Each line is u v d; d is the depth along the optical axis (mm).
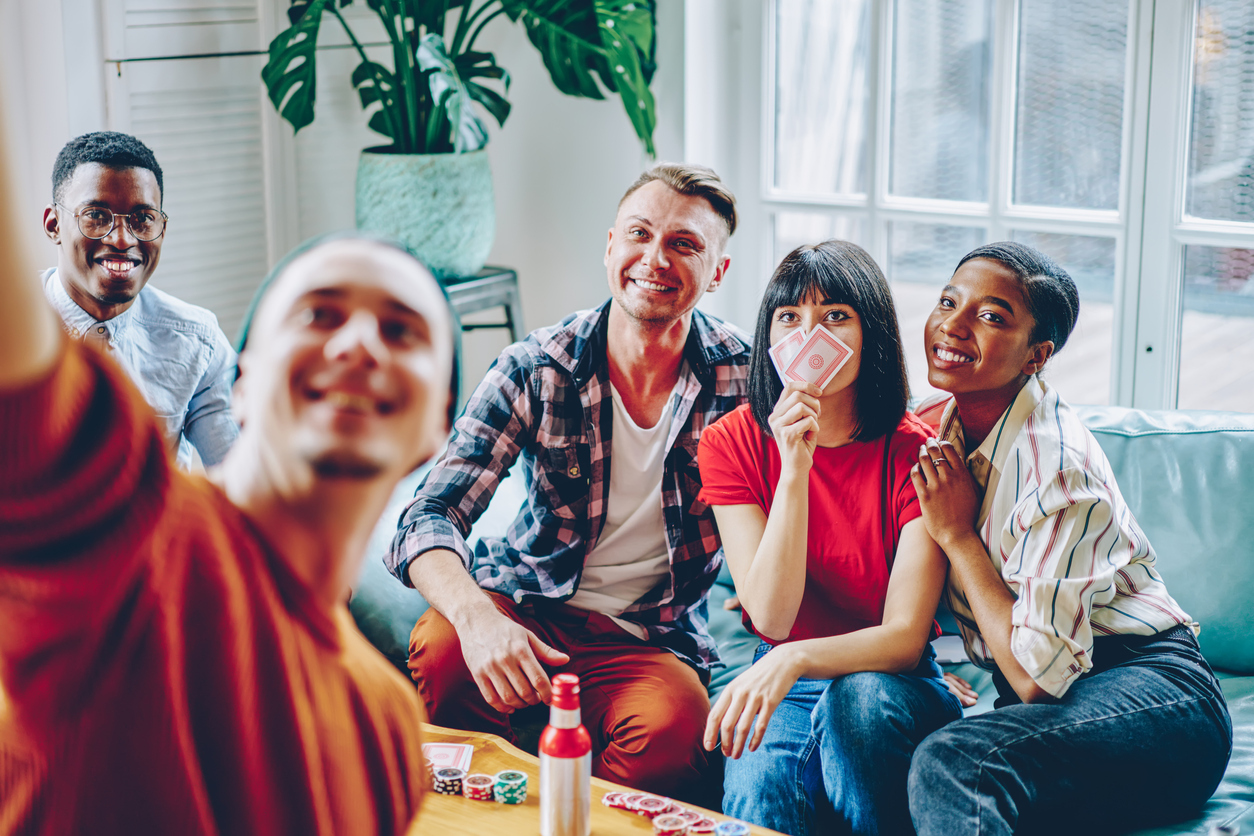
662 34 2930
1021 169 2695
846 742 1494
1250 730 1697
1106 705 1438
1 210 366
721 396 1875
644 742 1663
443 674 1725
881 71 2781
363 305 471
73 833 454
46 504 398
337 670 544
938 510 1582
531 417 1895
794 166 2994
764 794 1529
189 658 461
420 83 2818
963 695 1816
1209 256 2492
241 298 2926
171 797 461
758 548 1684
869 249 2904
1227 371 2527
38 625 424
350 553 501
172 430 1944
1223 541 1878
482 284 2873
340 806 529
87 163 1756
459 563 1738
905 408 1678
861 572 1682
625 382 1884
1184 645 1557
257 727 484
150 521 430
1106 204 2605
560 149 3160
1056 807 1406
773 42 2938
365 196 2768
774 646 1764
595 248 3166
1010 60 2629
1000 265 1564
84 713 447
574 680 1267
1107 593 1530
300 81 2676
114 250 1774
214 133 2789
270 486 476
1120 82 2525
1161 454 1978
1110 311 2648
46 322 386
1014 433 1593
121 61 2566
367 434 456
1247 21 2346
